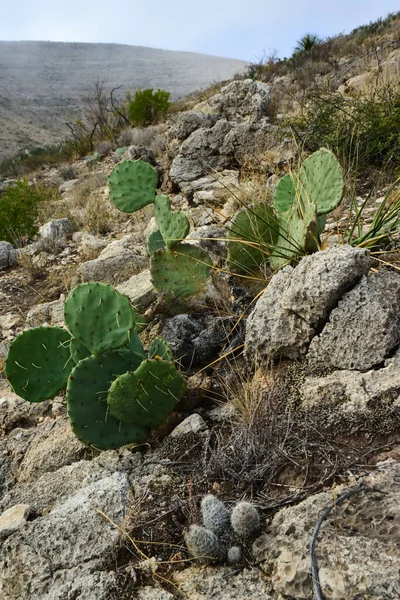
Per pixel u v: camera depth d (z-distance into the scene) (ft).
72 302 9.59
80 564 7.37
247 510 6.89
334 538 6.33
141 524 7.67
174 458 8.91
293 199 12.52
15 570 7.61
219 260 14.26
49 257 23.88
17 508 8.66
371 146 19.76
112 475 8.71
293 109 33.73
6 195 30.01
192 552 6.84
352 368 9.07
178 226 12.60
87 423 9.18
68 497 8.70
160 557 7.23
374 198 17.44
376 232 11.80
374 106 22.17
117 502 8.08
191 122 30.12
